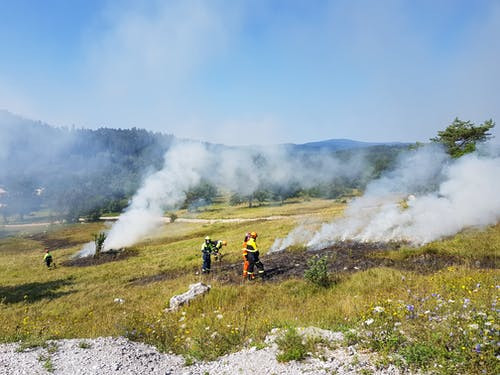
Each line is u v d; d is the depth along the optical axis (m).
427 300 6.55
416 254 13.38
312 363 4.69
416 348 4.43
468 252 12.66
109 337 6.80
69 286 17.75
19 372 5.10
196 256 21.67
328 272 11.58
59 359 5.59
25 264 28.73
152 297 12.70
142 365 5.36
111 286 16.77
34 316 11.65
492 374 3.68
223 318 7.82
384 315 5.72
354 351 4.86
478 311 4.95
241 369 4.86
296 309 8.30
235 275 13.99
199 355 5.66
